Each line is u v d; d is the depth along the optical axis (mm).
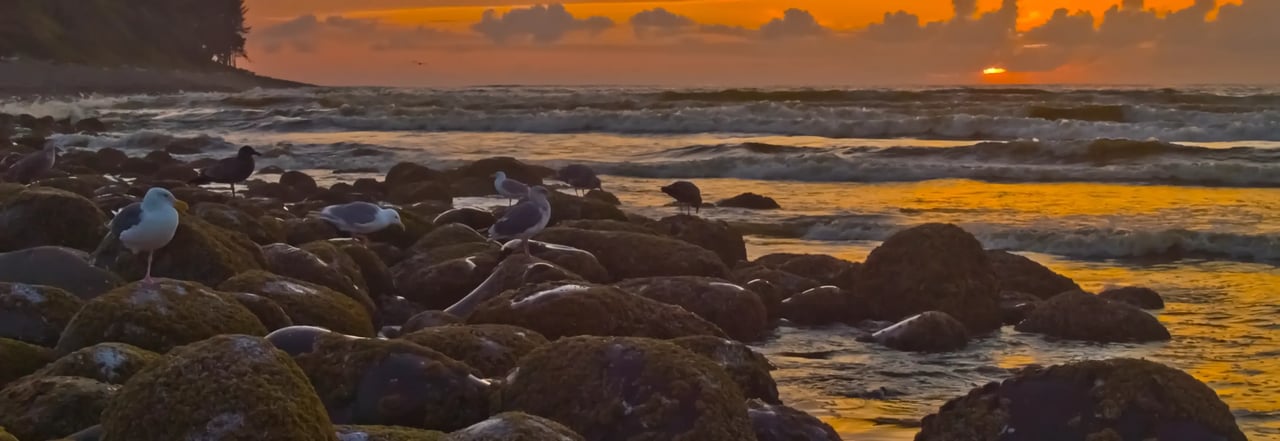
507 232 12594
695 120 39656
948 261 12422
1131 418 6695
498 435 5516
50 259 9930
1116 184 25109
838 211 21547
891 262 12609
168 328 7805
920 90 53188
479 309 9695
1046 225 19266
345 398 6902
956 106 43219
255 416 5223
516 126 41531
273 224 14117
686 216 16266
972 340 11625
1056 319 11820
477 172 23766
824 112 41281
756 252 17375
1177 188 24250
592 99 49875
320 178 28203
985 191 24328
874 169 27141
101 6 148500
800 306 12398
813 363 10641
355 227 14555
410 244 15281
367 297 11391
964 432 7055
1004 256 14258
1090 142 29281
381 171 29844
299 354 7191
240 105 58375
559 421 6457
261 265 11094
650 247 13391
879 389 9711
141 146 36906
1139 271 15938
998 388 7156
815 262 14266
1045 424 6859
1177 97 45594
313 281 11109
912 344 11156
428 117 42969
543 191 13297
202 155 33688
